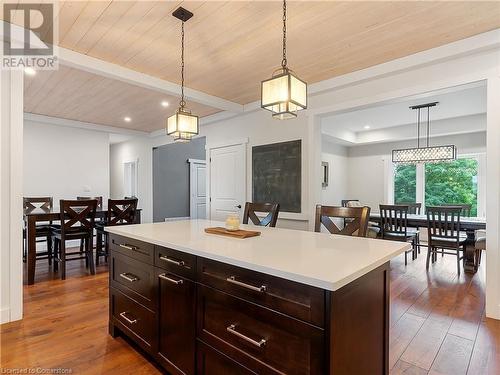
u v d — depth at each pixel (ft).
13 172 8.34
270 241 5.98
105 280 12.12
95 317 8.70
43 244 18.31
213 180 18.40
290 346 3.96
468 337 7.59
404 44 9.09
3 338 7.45
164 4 7.07
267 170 15.20
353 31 8.32
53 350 6.93
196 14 7.48
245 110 15.51
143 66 10.70
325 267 4.08
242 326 4.56
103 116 18.19
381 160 23.35
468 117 17.61
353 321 4.12
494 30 8.23
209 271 5.08
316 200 13.24
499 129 8.46
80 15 7.53
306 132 13.50
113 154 29.55
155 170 24.43
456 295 10.61
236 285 4.62
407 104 15.33
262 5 7.12
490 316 8.69
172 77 11.78
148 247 6.47
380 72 10.46
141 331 6.66
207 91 13.52
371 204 23.84
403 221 15.35
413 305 9.71
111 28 8.16
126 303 7.17
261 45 9.15
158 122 19.88
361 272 4.01
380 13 7.47
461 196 20.63
